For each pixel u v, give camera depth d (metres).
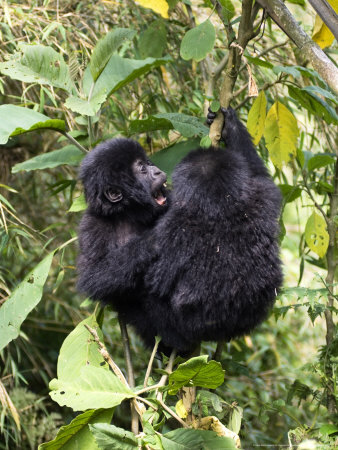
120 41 4.84
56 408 7.17
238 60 4.56
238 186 4.45
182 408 4.36
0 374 7.00
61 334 7.75
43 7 6.38
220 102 4.73
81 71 5.64
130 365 4.62
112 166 4.86
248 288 4.34
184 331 4.48
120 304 4.75
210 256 4.34
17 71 4.71
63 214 7.70
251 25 4.51
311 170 5.69
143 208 4.90
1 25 6.09
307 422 6.49
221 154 4.59
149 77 6.83
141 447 3.65
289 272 8.37
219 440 3.82
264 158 6.64
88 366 3.87
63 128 4.78
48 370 7.18
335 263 5.71
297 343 8.01
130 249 4.58
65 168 7.53
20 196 7.62
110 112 6.62
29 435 6.23
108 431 3.52
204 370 3.62
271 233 4.48
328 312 5.46
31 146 7.58
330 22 3.90
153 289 4.46
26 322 7.58
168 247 4.42
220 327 4.45
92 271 4.67
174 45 6.82
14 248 7.00
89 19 6.73
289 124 5.30
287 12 4.19
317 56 3.99
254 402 6.65
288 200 5.65
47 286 7.54
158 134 6.65
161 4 5.45
